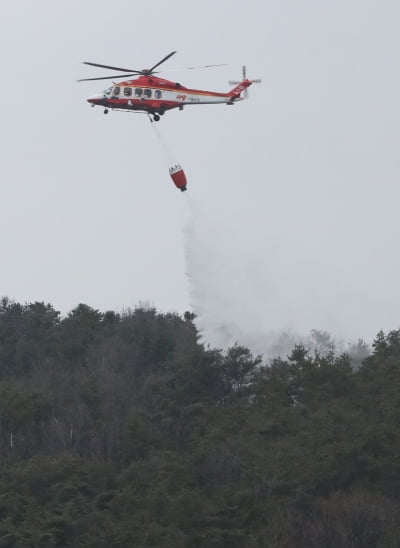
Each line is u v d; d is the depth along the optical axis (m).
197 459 176.75
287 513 162.00
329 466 170.75
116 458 192.62
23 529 159.62
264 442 181.88
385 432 178.12
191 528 158.75
